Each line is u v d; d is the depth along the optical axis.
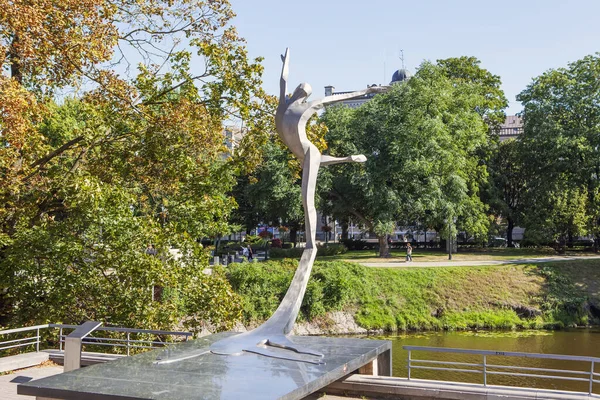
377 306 38.31
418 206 45.47
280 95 15.67
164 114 22.73
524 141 58.59
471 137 50.75
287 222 58.06
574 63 56.75
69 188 20.81
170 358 12.25
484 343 32.91
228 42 24.06
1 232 21.30
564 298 39.53
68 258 21.06
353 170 47.81
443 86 48.84
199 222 24.61
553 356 12.58
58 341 20.70
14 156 21.20
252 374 10.90
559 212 52.16
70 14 20.42
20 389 10.23
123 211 21.33
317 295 36.53
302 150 15.25
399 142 45.66
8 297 21.89
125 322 21.22
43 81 21.97
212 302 21.91
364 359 12.91
